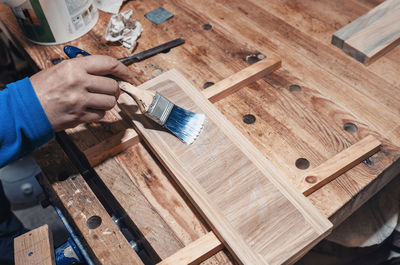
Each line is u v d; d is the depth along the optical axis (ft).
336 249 4.12
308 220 2.60
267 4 4.49
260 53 3.96
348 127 3.32
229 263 2.67
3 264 4.66
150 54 3.97
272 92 3.59
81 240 2.94
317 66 3.79
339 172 2.94
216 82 3.73
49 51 4.15
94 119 3.09
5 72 5.60
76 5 4.01
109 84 2.95
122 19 4.13
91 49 4.13
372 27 3.92
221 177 2.85
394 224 3.88
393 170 3.16
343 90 3.56
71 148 3.67
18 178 6.48
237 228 2.59
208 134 3.10
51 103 2.86
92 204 3.00
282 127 3.32
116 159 3.28
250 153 2.97
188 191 2.80
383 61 3.78
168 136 3.14
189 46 4.09
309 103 3.48
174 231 2.84
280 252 2.48
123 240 2.77
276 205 2.68
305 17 4.29
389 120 3.31
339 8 4.35
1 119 2.77
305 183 2.84
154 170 3.19
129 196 3.04
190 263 2.59
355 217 3.92
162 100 3.07
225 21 4.33
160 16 4.42
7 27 4.48
